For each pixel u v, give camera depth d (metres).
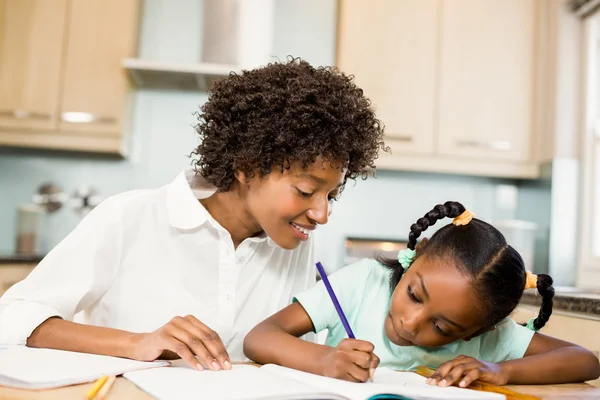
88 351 0.90
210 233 1.18
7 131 2.90
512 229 2.98
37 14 2.95
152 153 3.19
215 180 1.14
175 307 1.17
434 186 3.29
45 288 1.06
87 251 1.10
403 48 3.06
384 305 1.16
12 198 3.13
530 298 1.60
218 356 0.82
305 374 0.81
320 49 3.30
